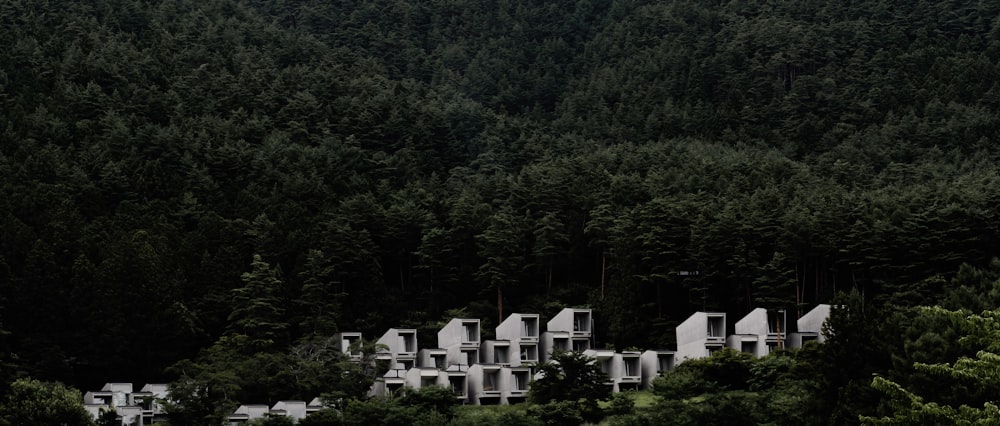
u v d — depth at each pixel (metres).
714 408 88.12
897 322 83.94
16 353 110.62
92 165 145.62
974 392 67.75
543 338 126.56
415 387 106.56
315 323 123.31
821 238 127.56
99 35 197.25
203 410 97.38
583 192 149.25
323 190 153.25
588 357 100.50
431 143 184.62
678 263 130.00
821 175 170.00
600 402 103.62
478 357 124.56
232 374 103.31
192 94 184.75
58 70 176.75
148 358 117.06
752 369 104.81
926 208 128.88
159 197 144.88
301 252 133.88
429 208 148.62
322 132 180.75
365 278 135.12
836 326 82.62
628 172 165.12
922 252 122.44
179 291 122.44
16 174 136.12
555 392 99.44
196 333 121.75
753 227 130.88
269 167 157.38
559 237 138.50
